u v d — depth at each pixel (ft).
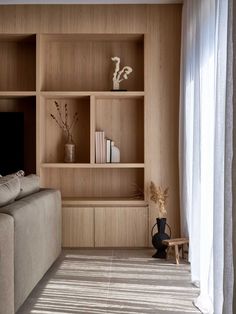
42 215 9.70
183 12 13.65
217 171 6.77
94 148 14.80
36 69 14.66
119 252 13.88
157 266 12.01
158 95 14.79
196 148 10.02
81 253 13.71
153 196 13.93
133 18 14.79
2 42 15.85
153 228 14.39
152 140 14.83
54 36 15.03
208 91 8.89
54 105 15.81
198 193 10.03
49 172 15.69
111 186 15.67
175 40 14.80
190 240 11.44
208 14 9.00
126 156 15.74
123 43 15.79
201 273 8.86
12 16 14.80
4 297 6.55
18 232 7.55
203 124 9.24
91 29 14.79
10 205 8.13
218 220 6.75
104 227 14.34
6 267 6.63
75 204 14.40
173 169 14.78
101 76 15.75
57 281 10.39
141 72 15.71
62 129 15.84
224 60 6.66
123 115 15.75
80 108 15.84
